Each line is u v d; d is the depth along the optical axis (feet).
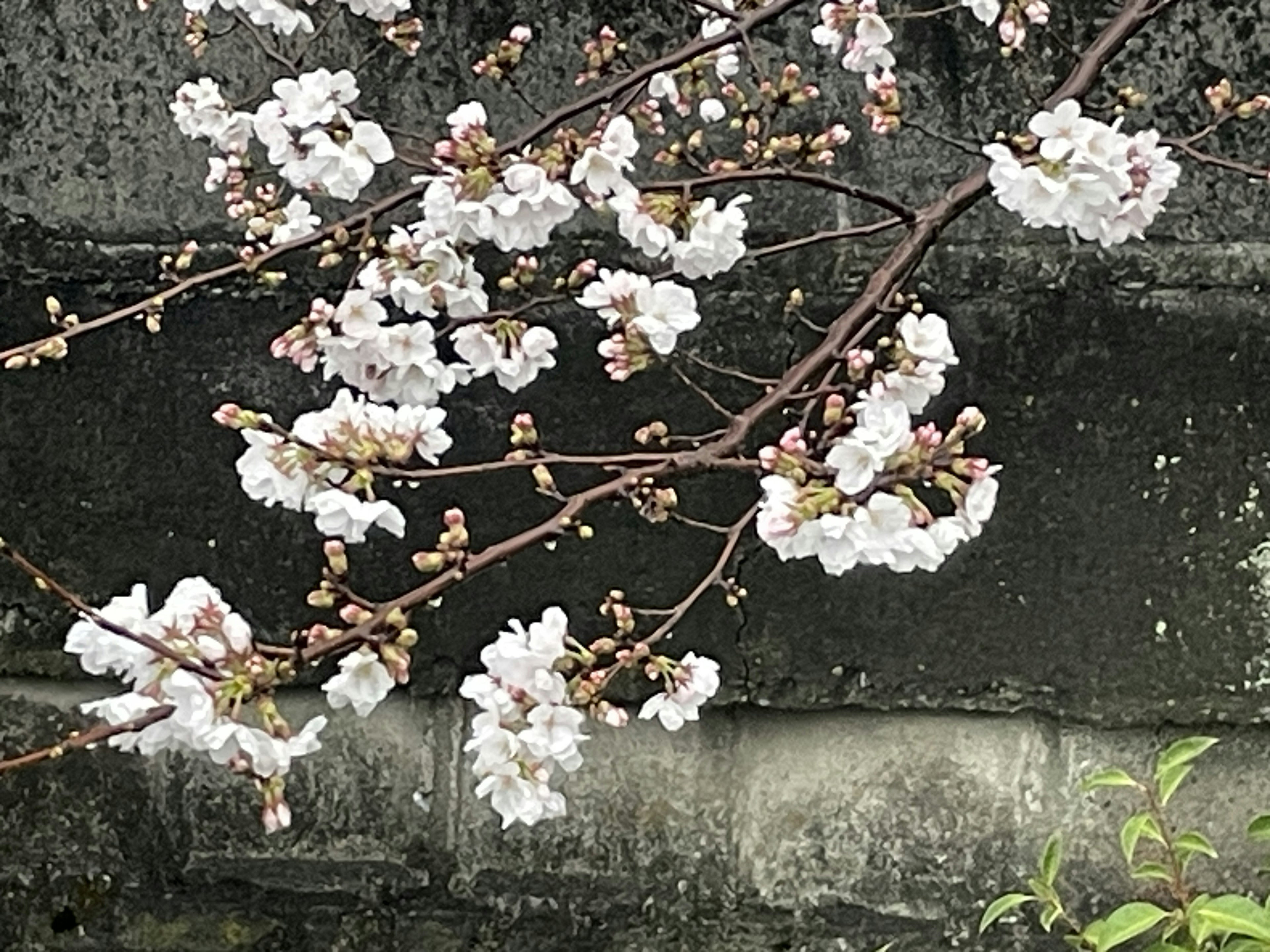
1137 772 1.53
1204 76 1.45
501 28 1.47
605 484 1.31
